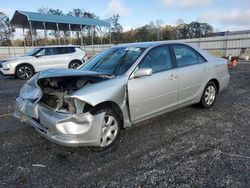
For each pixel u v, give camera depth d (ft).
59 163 10.39
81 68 14.80
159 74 13.44
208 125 14.56
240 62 60.80
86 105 10.53
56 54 41.27
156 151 11.33
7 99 22.80
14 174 9.59
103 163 10.34
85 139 10.38
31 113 11.53
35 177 9.37
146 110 13.01
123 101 11.93
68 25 84.48
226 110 17.47
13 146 12.06
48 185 8.85
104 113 11.00
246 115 16.30
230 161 10.23
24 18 74.28
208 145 11.83
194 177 9.13
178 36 171.73
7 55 92.38
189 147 11.67
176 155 10.90
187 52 15.93
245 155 10.71
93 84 11.23
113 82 11.62
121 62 13.41
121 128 12.38
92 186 8.75
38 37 113.29
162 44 14.55
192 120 15.43
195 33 173.47
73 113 10.23
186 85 15.12
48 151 11.50
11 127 14.76
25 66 38.29
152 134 13.32
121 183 8.87
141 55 13.17
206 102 17.31
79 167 10.05
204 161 10.29
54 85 12.26
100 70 13.52
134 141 12.44
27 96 12.36
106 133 11.39
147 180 9.02
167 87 13.80
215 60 17.71
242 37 71.46
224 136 12.89
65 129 10.09
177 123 14.96
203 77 16.35
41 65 39.50
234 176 9.11
